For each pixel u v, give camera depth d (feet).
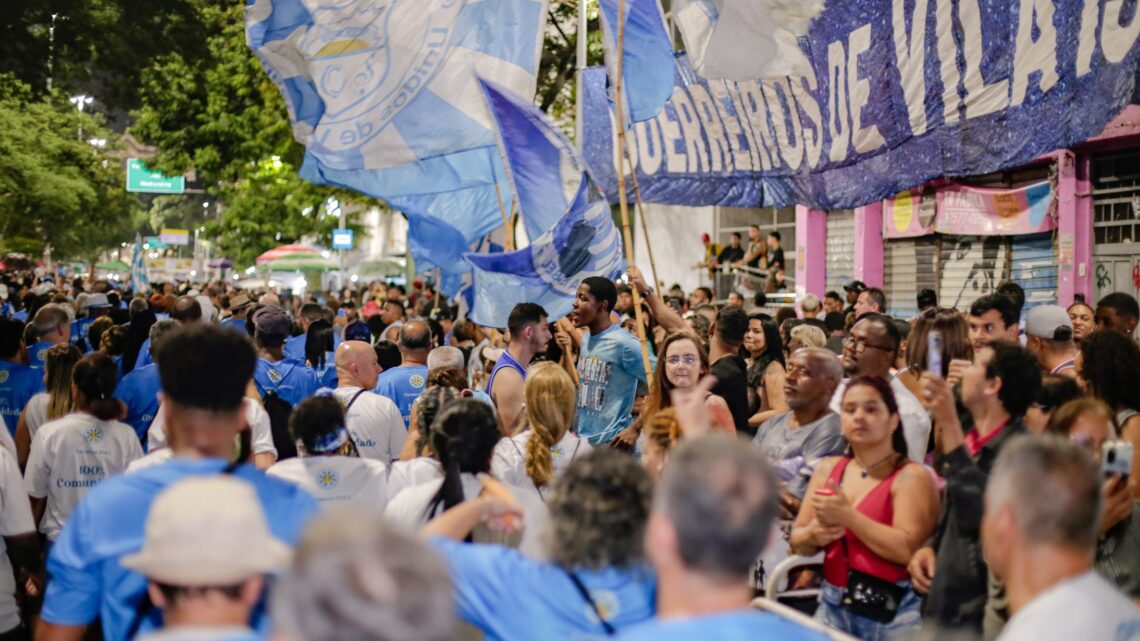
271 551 9.16
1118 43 25.18
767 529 8.03
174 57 69.92
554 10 71.56
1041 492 9.27
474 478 14.25
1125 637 9.15
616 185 42.70
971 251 54.13
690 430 11.23
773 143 38.88
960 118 30.60
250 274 190.08
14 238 173.88
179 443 12.05
